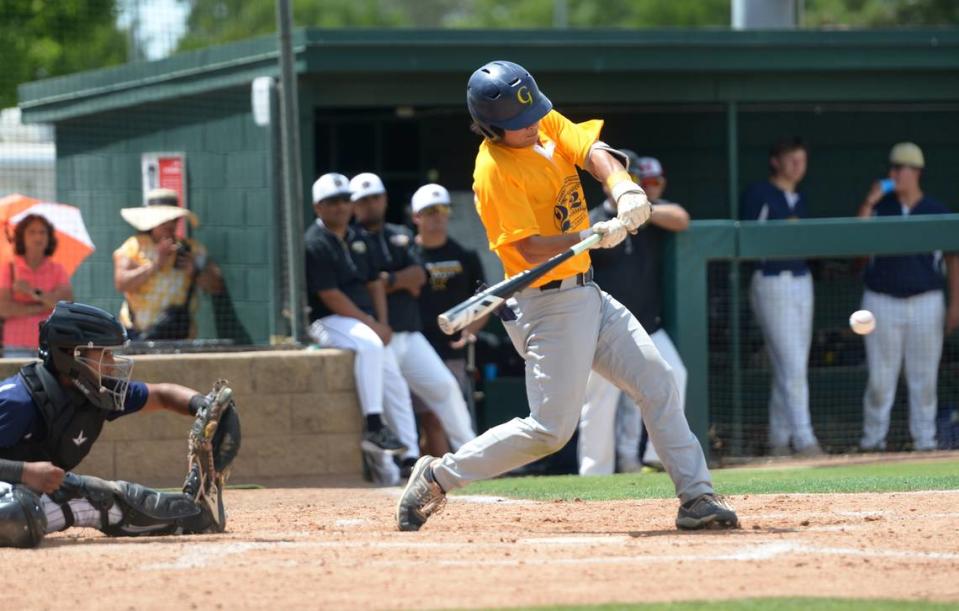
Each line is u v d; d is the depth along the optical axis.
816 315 39.22
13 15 45.12
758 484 25.27
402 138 48.53
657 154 45.84
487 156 17.55
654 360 17.97
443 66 37.06
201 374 30.95
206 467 18.81
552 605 13.04
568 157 17.88
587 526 19.44
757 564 15.25
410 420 32.56
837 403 37.72
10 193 38.72
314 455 31.77
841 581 14.31
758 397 36.47
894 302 36.00
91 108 40.50
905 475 27.84
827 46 40.03
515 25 169.62
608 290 33.59
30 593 13.95
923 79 41.88
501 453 18.19
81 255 33.31
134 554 16.16
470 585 14.08
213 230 36.72
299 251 32.00
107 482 18.20
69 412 17.64
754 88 40.72
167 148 38.16
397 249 33.31
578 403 17.81
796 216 37.41
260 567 15.14
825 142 46.09
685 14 153.25
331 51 36.16
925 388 36.41
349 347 31.97
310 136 37.09
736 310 35.47
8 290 31.48
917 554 15.94
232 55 36.41
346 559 15.68
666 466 18.22
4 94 45.16
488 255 44.34
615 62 38.50
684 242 34.59
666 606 12.97
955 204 46.53
